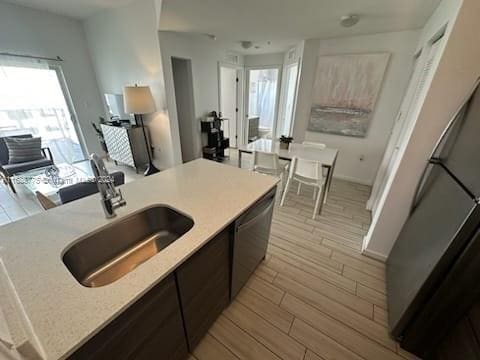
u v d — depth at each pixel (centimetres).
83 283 95
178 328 95
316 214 258
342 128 346
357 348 125
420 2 187
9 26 323
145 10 291
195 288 98
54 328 55
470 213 84
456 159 111
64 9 337
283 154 268
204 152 455
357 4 198
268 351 123
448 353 101
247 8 213
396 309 128
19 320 48
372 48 293
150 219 120
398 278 140
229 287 135
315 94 348
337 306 150
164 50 310
